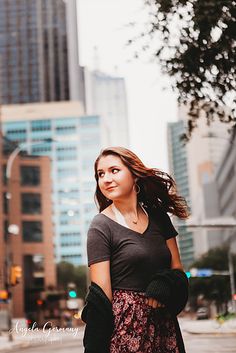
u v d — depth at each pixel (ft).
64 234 562.66
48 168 291.38
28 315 261.65
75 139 587.68
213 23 24.06
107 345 7.63
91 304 7.63
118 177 8.33
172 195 8.91
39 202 286.05
